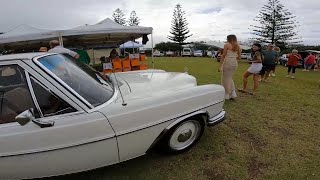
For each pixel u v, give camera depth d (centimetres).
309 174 307
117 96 290
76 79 268
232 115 507
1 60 244
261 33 4784
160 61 2577
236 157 342
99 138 253
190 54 5109
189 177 301
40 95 243
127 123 265
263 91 755
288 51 4762
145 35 1271
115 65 1161
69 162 253
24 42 1166
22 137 233
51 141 239
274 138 403
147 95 299
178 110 306
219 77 1095
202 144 374
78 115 246
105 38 1460
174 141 331
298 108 573
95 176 304
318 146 379
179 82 363
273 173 308
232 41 565
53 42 652
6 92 245
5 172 247
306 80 1173
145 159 336
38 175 255
